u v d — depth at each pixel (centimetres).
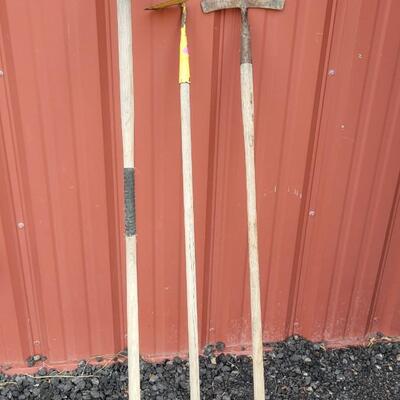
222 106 114
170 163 116
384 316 147
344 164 124
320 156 123
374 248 135
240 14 106
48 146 111
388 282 142
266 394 129
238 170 120
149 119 111
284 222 128
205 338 139
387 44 112
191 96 110
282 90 114
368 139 122
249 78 103
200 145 115
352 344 145
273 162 121
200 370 134
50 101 107
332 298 140
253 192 109
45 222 118
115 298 130
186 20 104
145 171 116
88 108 108
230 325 139
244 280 133
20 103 107
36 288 125
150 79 108
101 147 112
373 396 131
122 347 137
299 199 125
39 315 129
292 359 139
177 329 136
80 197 117
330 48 112
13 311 125
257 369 115
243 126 107
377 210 130
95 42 103
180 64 100
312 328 143
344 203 128
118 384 129
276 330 142
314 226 131
